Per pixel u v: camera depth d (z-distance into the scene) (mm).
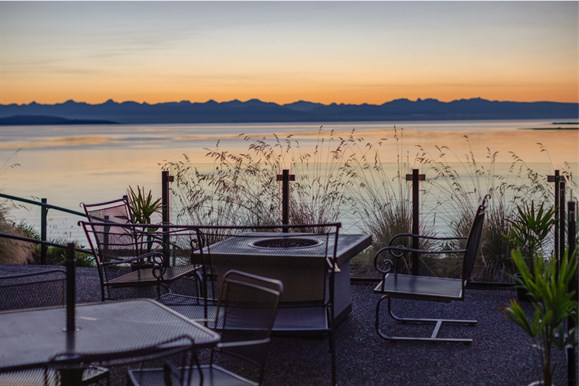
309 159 9156
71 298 3729
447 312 7055
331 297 5145
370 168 8883
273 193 9109
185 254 8930
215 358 5711
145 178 23547
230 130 82250
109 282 6148
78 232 12836
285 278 5641
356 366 5492
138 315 4012
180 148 45469
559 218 5988
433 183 8695
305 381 5180
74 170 28000
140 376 3912
